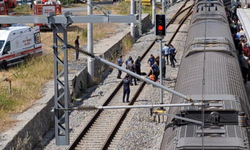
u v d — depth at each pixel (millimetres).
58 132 17953
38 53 47875
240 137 17500
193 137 17594
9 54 43281
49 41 55688
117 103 36875
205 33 32969
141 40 60719
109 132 31328
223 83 23062
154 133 30594
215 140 17203
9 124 28750
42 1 62281
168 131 19797
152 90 39969
